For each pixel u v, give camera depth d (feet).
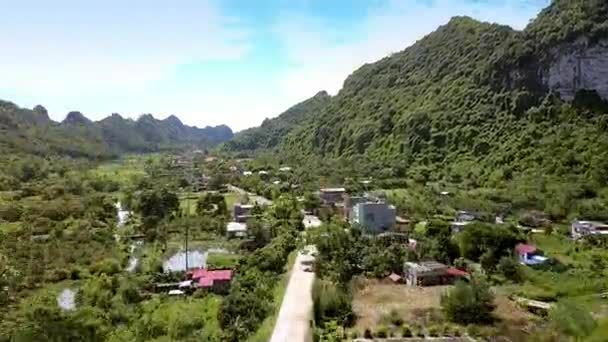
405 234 377.09
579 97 589.32
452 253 334.24
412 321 236.02
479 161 589.32
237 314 233.14
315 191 576.20
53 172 637.30
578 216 416.67
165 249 381.81
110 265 318.04
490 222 395.34
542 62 628.69
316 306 238.27
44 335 212.43
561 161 512.63
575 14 627.05
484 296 242.17
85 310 235.40
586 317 222.28
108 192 596.29
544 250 340.59
